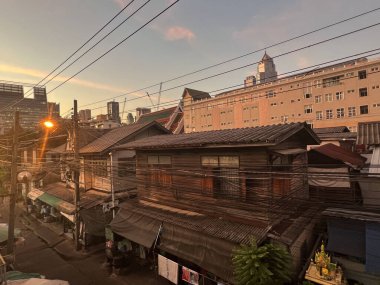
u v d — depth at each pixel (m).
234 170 11.44
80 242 19.62
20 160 36.81
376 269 9.57
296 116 53.47
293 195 12.81
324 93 49.53
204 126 71.38
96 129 28.00
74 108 19.06
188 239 12.01
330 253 11.30
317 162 17.59
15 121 15.80
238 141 10.66
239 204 11.58
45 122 20.19
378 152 16.03
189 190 13.80
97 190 22.06
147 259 16.36
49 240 21.38
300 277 10.38
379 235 9.64
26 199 32.34
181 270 12.91
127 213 16.11
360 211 10.92
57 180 29.05
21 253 19.03
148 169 15.31
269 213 10.66
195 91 76.44
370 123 19.97
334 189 15.16
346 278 10.48
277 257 9.04
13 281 10.78
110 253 16.38
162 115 62.25
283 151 11.16
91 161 22.27
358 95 45.53
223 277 10.10
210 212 12.63
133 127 25.19
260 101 59.22
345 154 19.17
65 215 21.94
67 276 15.49
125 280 14.72
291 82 53.75
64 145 28.97
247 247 9.39
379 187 13.70
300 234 11.45
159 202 15.57
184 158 14.05
